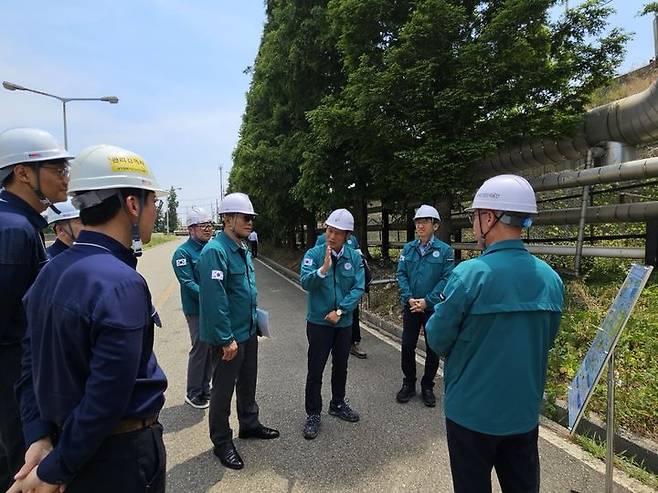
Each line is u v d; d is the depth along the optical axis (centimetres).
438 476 309
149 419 160
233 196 339
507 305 190
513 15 645
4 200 233
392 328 710
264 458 336
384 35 817
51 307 143
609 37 691
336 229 367
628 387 381
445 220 826
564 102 713
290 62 1140
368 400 443
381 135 744
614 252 691
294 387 480
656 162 607
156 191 168
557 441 350
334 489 296
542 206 1016
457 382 205
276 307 954
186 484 303
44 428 154
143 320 150
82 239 157
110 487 148
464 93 670
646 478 295
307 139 1124
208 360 439
